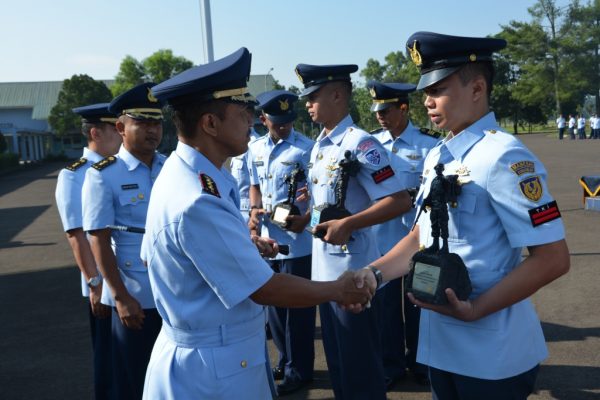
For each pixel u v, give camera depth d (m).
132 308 3.05
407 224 4.50
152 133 3.21
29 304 6.65
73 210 3.49
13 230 12.57
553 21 56.56
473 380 2.11
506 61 60.97
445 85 2.11
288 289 1.97
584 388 3.81
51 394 4.22
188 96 1.96
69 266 8.57
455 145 2.13
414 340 4.26
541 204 1.94
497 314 2.09
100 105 3.84
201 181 1.90
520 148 1.99
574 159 21.17
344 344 3.25
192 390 1.92
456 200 2.07
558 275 1.96
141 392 3.19
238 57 1.99
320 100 3.33
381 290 3.34
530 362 2.14
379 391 3.28
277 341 4.38
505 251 2.05
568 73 55.34
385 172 3.14
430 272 1.98
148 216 2.02
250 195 5.30
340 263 3.27
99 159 3.79
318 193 3.39
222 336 1.95
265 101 4.70
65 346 5.21
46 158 50.84
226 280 1.86
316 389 4.18
